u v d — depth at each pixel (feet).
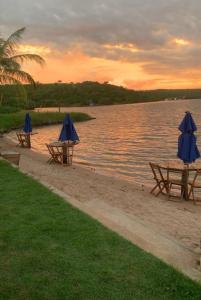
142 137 134.21
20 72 70.03
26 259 19.33
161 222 31.53
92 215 27.37
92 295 15.81
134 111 393.50
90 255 19.86
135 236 23.39
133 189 45.78
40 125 201.77
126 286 16.57
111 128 181.06
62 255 19.83
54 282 16.87
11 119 187.93
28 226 24.52
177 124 200.64
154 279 17.20
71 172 56.39
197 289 16.25
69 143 66.69
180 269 18.57
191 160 40.19
